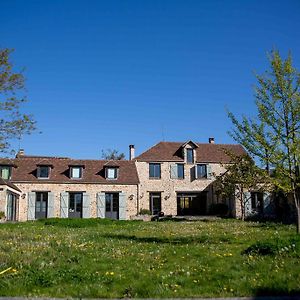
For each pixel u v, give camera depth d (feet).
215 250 42.68
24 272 32.40
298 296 25.99
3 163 137.28
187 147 158.40
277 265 33.24
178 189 154.71
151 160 155.33
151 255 40.75
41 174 141.38
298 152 53.57
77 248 45.83
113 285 29.04
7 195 119.34
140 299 25.93
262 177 61.82
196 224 99.81
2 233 66.59
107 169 146.41
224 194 127.65
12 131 59.67
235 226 88.99
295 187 55.77
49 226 92.38
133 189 146.10
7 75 58.65
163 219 132.26
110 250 44.62
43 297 26.37
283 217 123.85
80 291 27.30
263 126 55.93
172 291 27.25
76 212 141.08
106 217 142.20
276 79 56.13
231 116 58.13
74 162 149.69
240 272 31.76
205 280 29.96
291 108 54.75
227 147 168.76
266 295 26.32
